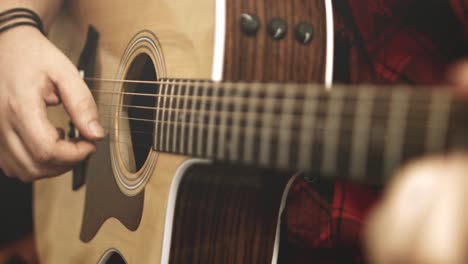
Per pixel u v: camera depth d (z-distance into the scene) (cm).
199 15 58
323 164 45
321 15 58
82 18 76
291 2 57
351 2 65
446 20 62
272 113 48
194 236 59
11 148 69
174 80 57
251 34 56
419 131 41
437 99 40
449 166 33
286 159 47
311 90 46
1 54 69
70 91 67
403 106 41
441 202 32
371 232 36
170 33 61
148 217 62
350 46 65
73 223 75
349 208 63
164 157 60
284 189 59
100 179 70
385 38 64
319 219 64
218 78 56
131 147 67
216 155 52
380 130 42
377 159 43
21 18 71
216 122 52
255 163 49
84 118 66
